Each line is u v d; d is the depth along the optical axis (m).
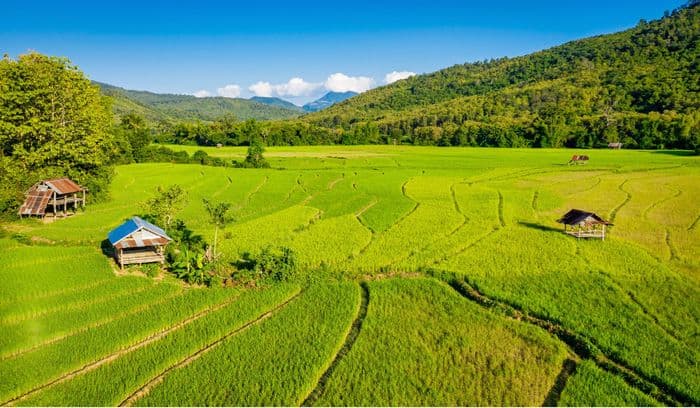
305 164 116.19
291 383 21.66
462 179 88.62
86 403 20.28
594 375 22.55
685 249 42.66
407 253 40.78
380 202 65.25
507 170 101.38
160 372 23.00
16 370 22.50
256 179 86.25
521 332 26.53
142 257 36.81
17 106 57.56
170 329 27.31
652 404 20.44
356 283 34.19
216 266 36.12
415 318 28.34
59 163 60.25
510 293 31.62
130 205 62.31
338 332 26.41
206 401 20.45
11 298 30.44
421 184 82.00
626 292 32.25
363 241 44.50
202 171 96.81
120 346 25.00
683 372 22.50
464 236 46.75
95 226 50.12
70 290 32.12
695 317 28.25
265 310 29.70
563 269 36.59
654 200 66.44
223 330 26.69
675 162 110.69
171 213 45.31
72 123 61.56
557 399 21.05
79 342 25.06
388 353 24.34
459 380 22.17
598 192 73.19
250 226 50.31
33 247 41.41
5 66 56.88
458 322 27.80
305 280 34.41
